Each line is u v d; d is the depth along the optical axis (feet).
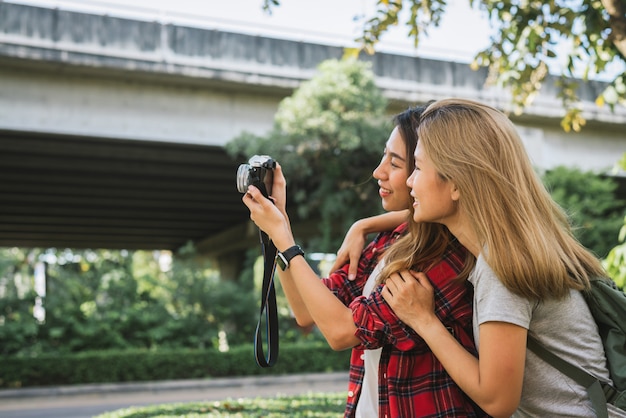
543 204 5.55
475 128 5.49
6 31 44.60
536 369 5.43
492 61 18.74
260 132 53.52
